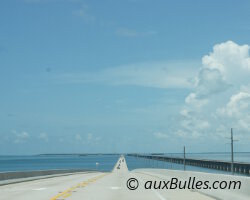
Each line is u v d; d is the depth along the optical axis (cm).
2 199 2122
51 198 2184
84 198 2189
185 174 3148
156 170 5441
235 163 17112
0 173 3425
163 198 2205
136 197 2258
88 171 9131
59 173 6059
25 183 3722
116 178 4925
